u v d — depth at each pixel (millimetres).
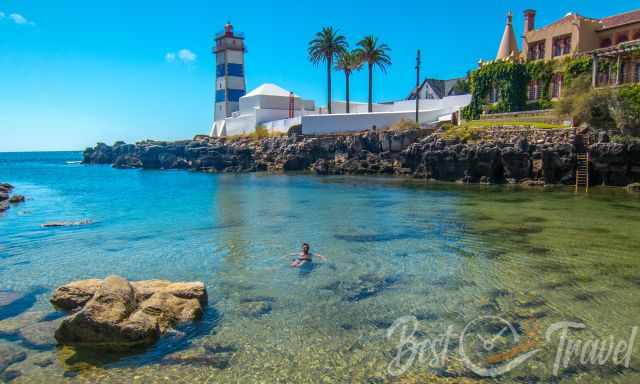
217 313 11242
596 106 41000
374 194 36906
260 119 87125
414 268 15047
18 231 22781
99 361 8930
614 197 32500
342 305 11688
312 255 16859
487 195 34812
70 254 17719
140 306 10742
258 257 16797
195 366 8695
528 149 42344
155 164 91250
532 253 16859
